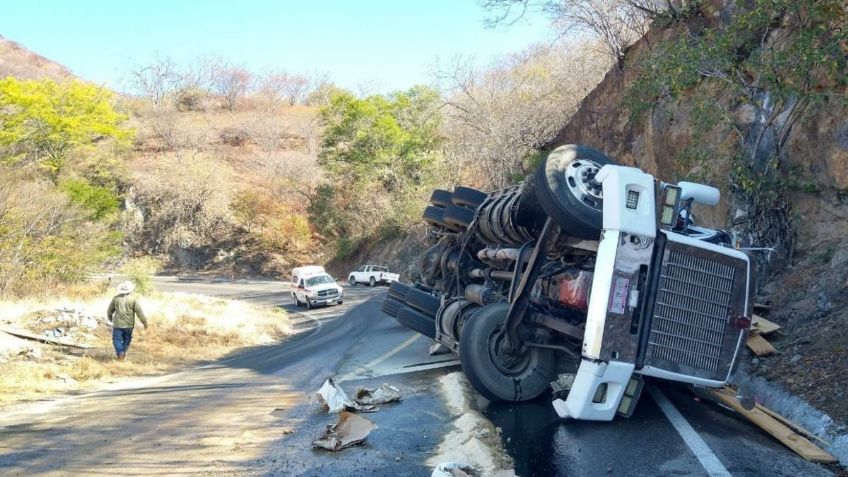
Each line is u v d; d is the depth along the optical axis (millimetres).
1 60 83062
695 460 5133
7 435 7262
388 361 11586
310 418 7609
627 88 15562
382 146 53219
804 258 9031
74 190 29828
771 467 4973
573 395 6055
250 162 72938
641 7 17141
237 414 8102
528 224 8352
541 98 26547
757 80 10227
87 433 7293
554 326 7043
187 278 59812
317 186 61156
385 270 46781
